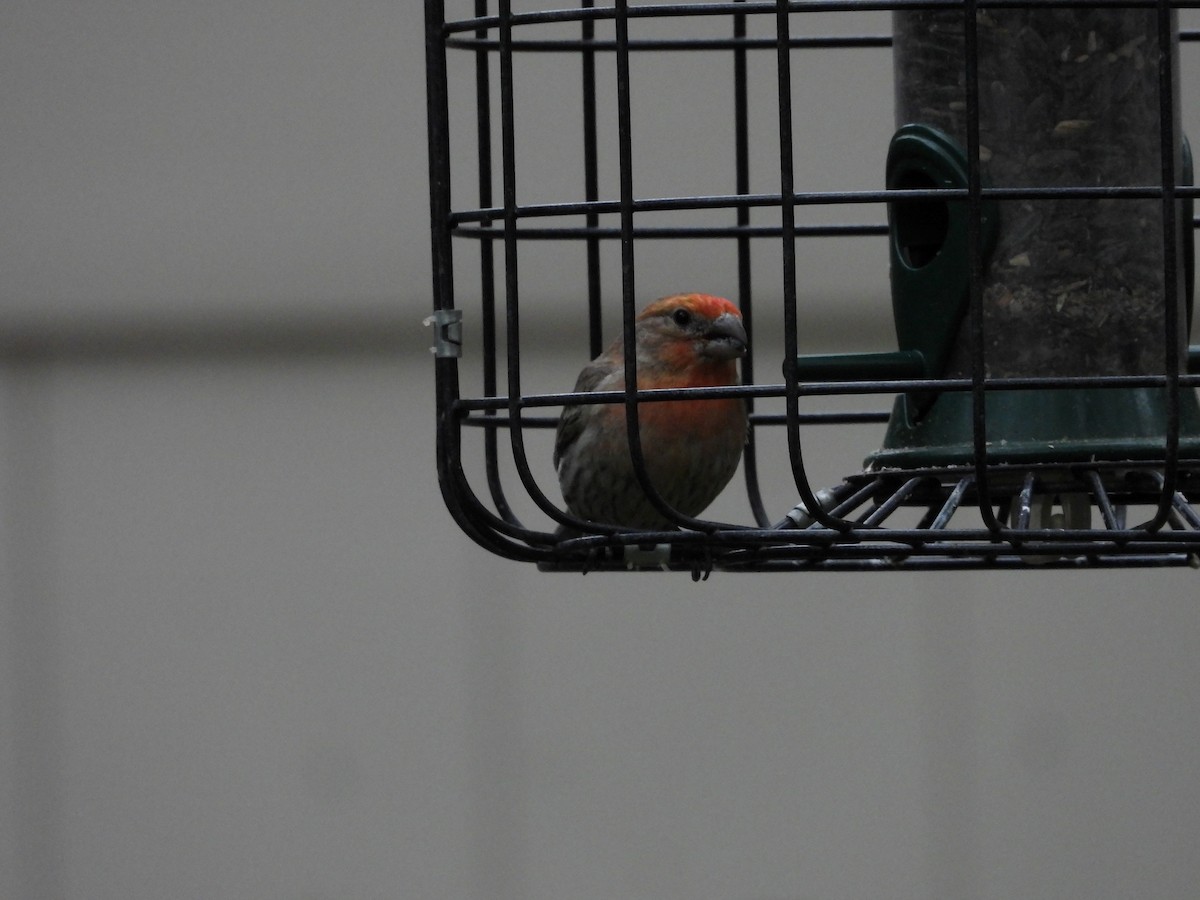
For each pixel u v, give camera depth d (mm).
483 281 10742
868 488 9281
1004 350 9922
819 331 15508
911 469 9391
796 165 15680
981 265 8969
